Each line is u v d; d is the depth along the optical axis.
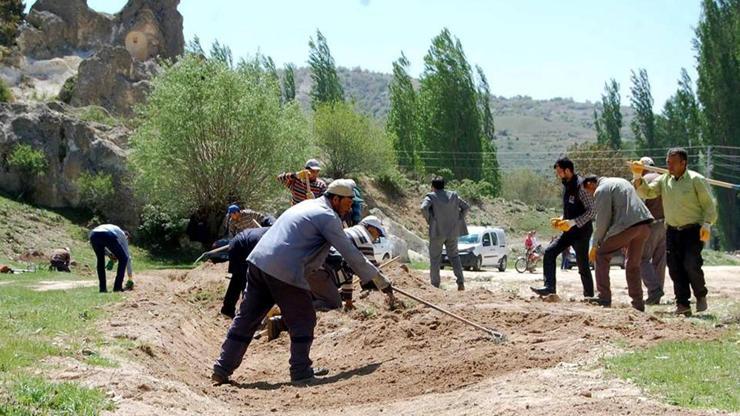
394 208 60.41
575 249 13.64
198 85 40.22
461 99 73.25
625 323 10.04
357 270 9.50
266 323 13.37
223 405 8.21
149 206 40.94
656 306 13.91
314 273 13.03
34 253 34.44
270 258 9.38
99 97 55.22
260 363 11.11
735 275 23.67
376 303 13.50
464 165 73.25
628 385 7.02
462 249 35.41
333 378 9.46
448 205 16.92
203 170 40.09
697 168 70.38
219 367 9.48
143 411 6.70
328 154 60.38
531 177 95.19
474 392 7.45
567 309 11.55
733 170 66.12
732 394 6.44
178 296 15.03
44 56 65.06
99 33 66.81
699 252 12.23
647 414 5.97
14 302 13.36
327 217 9.42
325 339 11.89
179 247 41.28
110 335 9.84
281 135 41.00
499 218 65.25
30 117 42.59
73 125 42.56
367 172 61.31
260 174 41.25
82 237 39.47
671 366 7.50
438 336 10.58
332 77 78.56
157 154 39.81
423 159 73.38
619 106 83.50
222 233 41.44
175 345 10.70
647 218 12.57
